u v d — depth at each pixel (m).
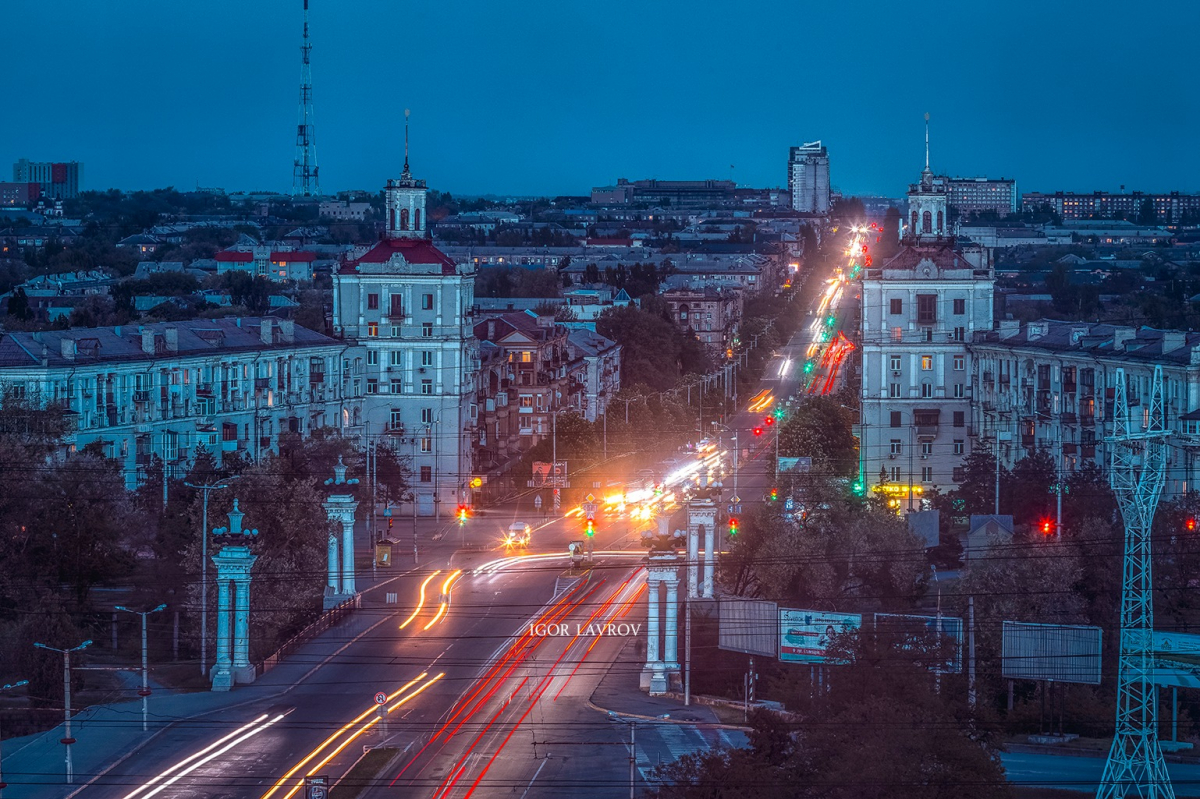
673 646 144.88
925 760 96.38
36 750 123.19
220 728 129.62
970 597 132.25
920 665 114.50
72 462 166.00
